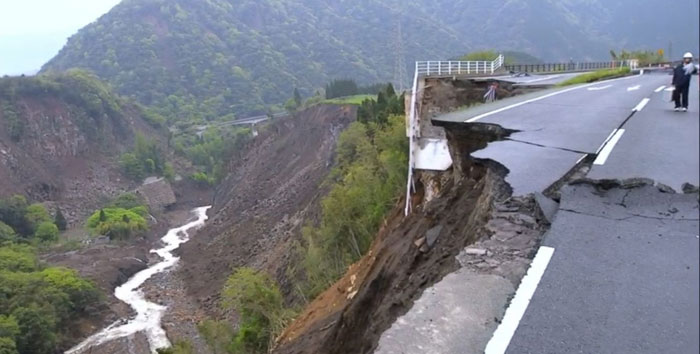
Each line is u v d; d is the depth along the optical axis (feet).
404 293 29.01
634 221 23.32
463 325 16.93
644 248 20.89
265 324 107.76
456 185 43.96
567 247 21.26
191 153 500.74
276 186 308.19
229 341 118.42
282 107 639.76
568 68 181.68
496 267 20.47
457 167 46.01
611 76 117.39
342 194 119.65
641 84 86.33
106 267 222.89
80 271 213.87
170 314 174.09
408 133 76.74
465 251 22.12
